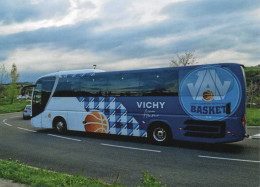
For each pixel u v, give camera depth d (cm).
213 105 930
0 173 570
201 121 952
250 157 827
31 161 783
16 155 869
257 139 1191
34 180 520
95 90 1267
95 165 730
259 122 1730
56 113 1418
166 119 1037
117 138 1273
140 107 1112
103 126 1228
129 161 778
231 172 654
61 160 794
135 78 1135
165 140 1050
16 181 528
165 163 751
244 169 682
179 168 695
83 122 1305
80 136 1342
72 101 1355
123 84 1171
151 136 1086
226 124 902
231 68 907
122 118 1165
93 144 1092
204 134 945
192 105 976
